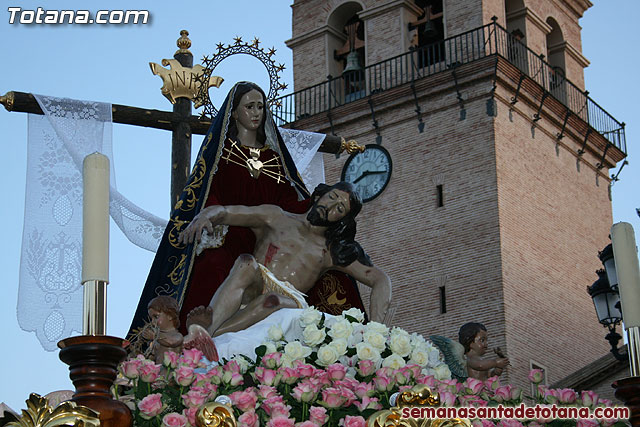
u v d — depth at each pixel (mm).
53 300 9703
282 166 10078
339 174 37031
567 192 37156
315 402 6219
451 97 35375
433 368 7211
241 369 6727
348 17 39750
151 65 11273
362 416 6105
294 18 39969
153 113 11070
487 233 33656
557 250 35750
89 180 5316
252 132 10016
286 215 9336
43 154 10227
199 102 11273
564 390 6977
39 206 10016
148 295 9289
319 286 9648
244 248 9445
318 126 37812
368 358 6781
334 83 38375
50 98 10352
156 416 5828
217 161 9586
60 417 4812
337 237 9297
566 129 37438
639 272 6145
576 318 35438
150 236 10836
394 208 35688
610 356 30203
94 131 10469
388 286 9398
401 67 36250
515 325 32844
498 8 36812
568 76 39344
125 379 6320
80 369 4977
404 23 37531
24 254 9766
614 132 39688
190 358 6176
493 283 33062
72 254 9852
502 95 35062
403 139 36094
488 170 34156
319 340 6957
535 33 38125
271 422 5730
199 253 9234
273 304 8195
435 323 33719
